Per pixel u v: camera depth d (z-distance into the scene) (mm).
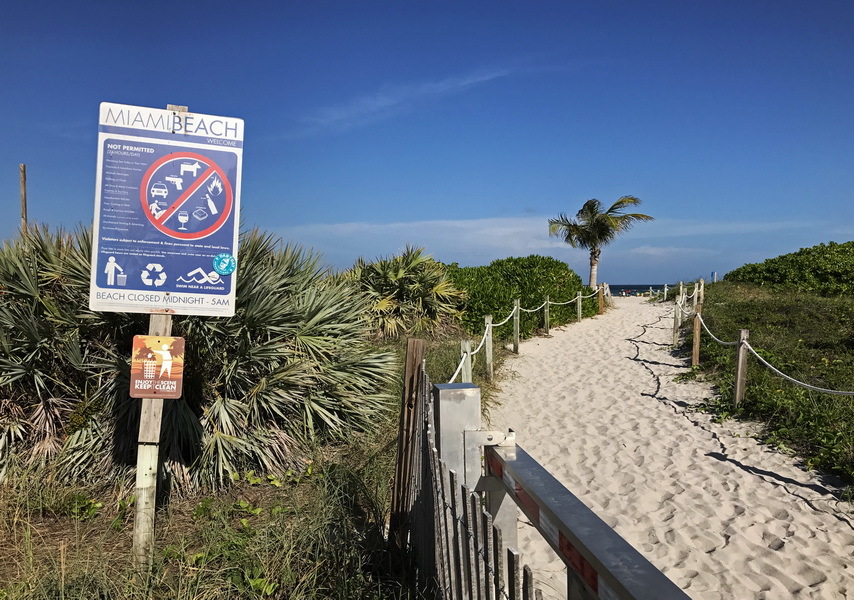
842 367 9750
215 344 5691
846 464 6293
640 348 13805
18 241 5676
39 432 5258
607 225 24625
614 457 7164
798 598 4250
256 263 6102
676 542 5094
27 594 3328
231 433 5484
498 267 18969
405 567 3949
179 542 4273
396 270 13977
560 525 2027
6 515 4391
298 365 5832
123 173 3957
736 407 8469
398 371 8648
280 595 3645
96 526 4500
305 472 5629
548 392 10305
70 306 5523
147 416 3912
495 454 2914
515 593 2002
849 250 23188
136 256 3969
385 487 5301
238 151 4113
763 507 5684
